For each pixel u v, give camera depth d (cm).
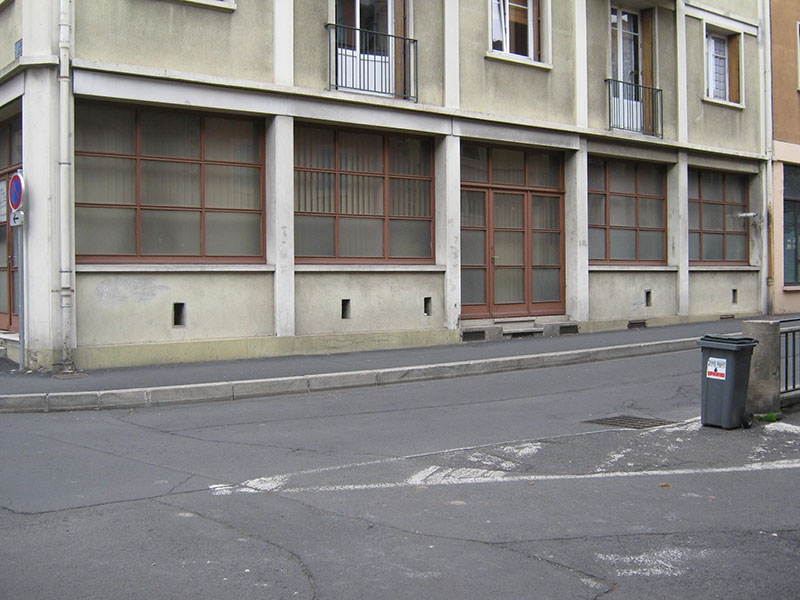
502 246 1723
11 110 1307
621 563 492
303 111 1403
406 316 1549
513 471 711
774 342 907
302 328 1427
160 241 1319
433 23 1574
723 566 488
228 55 1336
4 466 721
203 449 788
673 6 1991
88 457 755
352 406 1021
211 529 550
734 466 731
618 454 772
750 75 2212
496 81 1664
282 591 446
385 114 1497
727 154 2125
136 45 1259
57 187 1193
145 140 1308
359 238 1520
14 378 1130
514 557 500
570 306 1812
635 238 1975
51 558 496
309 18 1418
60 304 1186
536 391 1129
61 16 1188
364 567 482
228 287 1352
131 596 439
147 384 1075
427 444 811
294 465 727
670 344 1547
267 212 1406
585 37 1812
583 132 1789
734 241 2227
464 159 1662
